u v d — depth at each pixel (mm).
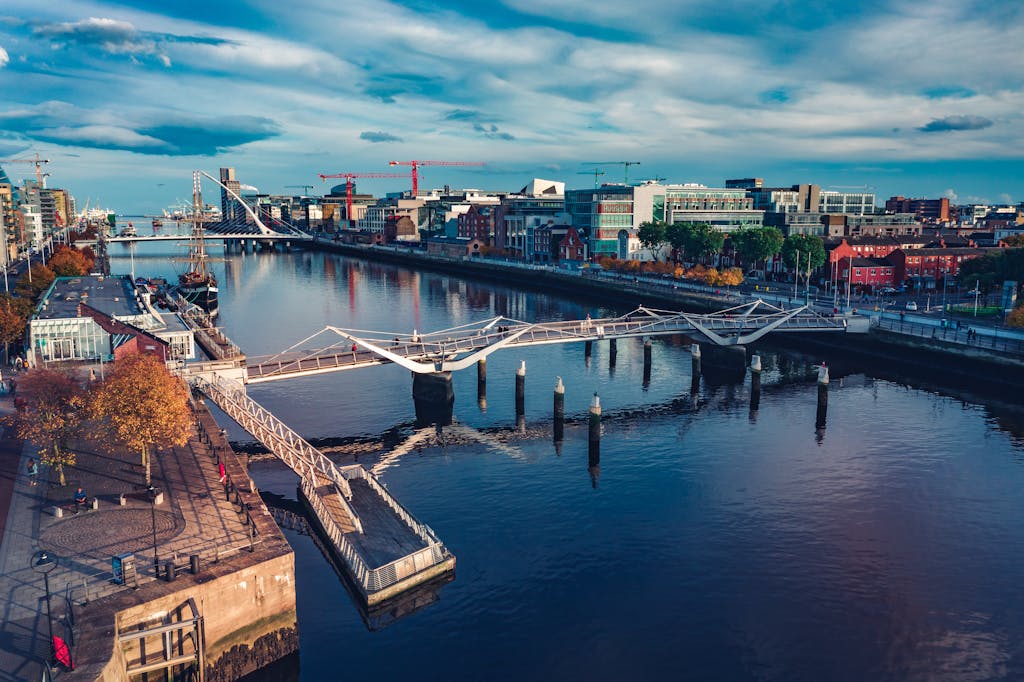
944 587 47844
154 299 155250
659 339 131875
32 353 80938
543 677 39312
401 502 60438
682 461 70062
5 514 44750
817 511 58844
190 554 39625
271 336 133500
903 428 80250
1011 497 61469
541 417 84812
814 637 42688
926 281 171375
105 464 53469
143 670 34250
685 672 39750
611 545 53250
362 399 91250
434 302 181625
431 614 44625
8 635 32438
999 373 98188
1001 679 39125
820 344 126062
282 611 39750
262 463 67250
